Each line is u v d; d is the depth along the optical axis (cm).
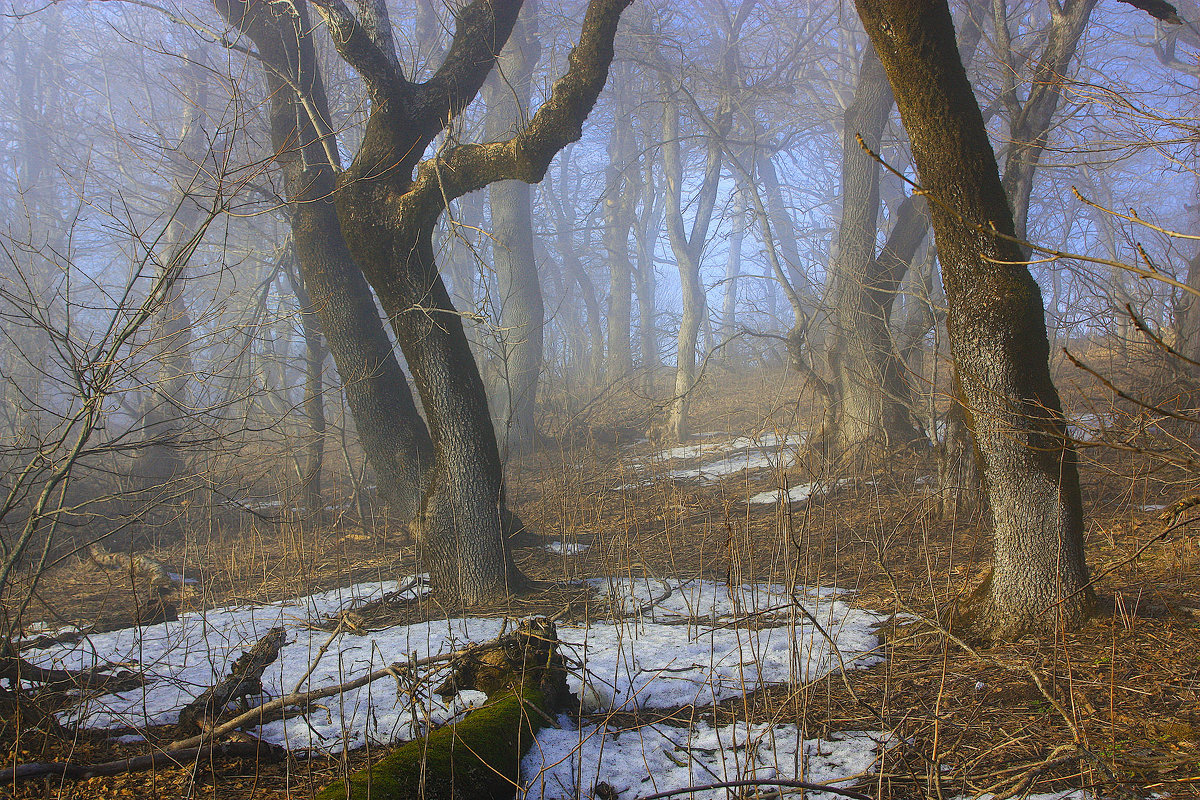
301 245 877
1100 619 489
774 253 1262
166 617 677
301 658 537
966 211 484
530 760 365
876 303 1194
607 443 1636
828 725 391
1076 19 865
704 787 279
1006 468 494
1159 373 1059
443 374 695
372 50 670
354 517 1096
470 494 691
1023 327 482
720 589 685
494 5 703
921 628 530
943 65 477
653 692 449
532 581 724
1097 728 367
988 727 381
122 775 361
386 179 690
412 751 330
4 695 395
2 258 1512
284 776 356
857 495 948
